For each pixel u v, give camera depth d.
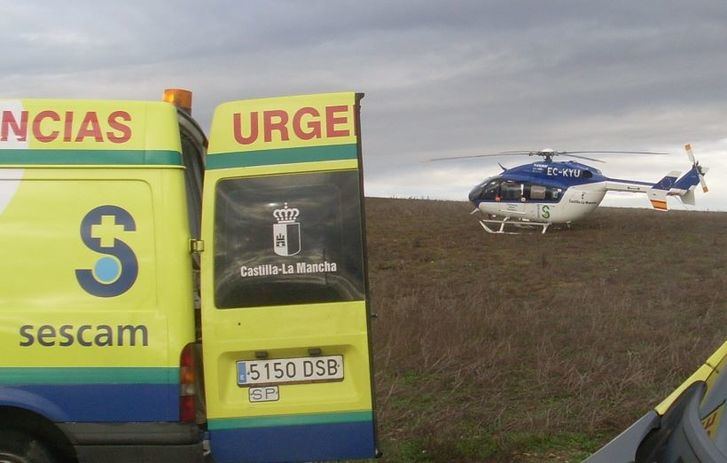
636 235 31.45
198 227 6.41
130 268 5.25
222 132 5.41
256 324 5.28
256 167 5.37
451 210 41.72
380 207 42.97
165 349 5.20
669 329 12.40
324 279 5.30
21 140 5.36
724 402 3.06
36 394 5.20
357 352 5.27
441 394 9.09
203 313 5.29
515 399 8.88
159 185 5.32
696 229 33.38
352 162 5.36
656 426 3.57
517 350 10.95
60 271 5.26
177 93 5.93
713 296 16.45
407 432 7.66
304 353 5.30
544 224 33.19
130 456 5.20
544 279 21.27
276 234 5.33
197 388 5.33
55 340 5.21
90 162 5.34
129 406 5.19
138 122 5.39
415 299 16.17
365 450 5.29
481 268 24.17
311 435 5.29
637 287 18.80
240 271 5.31
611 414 7.89
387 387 9.12
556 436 7.56
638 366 9.46
